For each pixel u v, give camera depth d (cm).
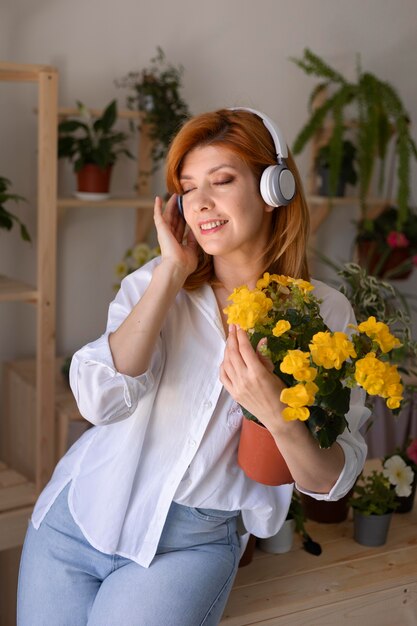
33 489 237
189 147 140
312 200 333
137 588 137
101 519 143
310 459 128
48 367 240
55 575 145
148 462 144
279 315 127
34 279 290
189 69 310
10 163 279
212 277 151
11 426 289
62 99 286
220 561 144
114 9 290
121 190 306
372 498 186
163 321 138
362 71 352
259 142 139
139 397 137
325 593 165
